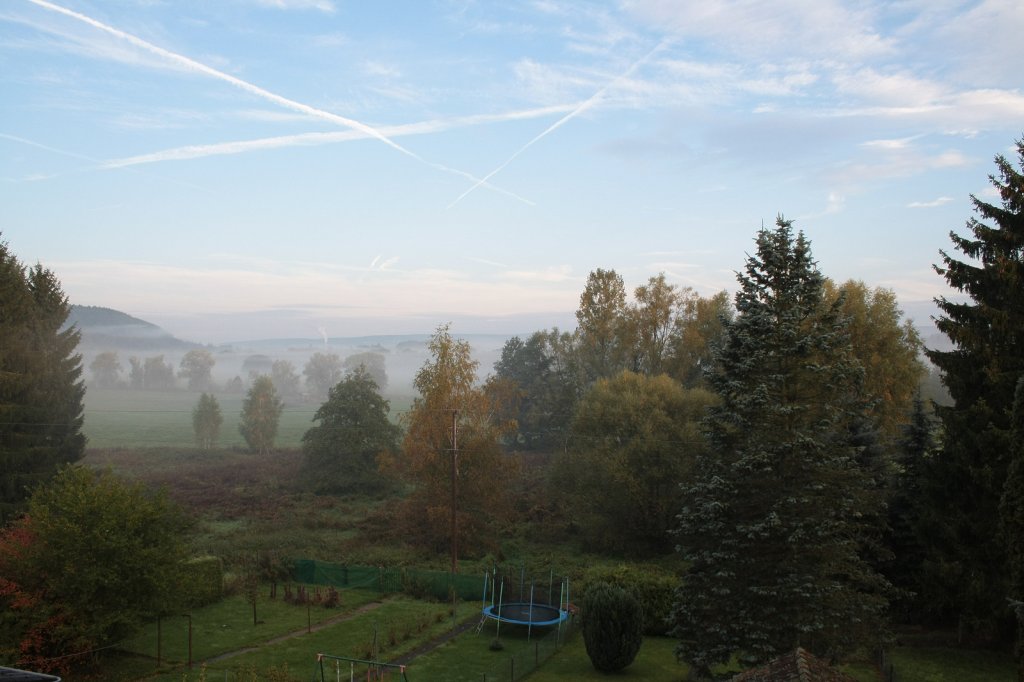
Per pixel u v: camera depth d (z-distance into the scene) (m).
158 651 27.97
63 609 24.86
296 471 86.69
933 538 31.19
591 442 56.16
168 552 27.61
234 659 28.47
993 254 29.69
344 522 60.69
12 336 45.84
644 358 79.75
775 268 25.31
